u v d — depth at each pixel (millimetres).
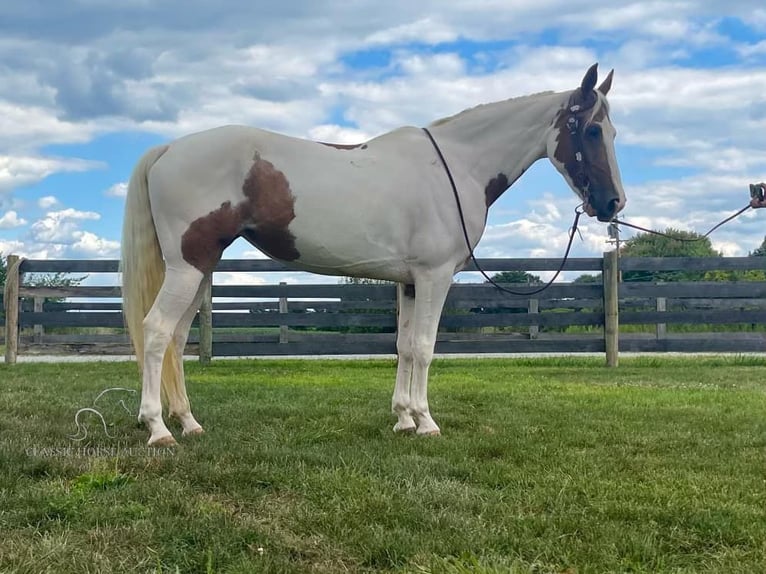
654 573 2672
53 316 11359
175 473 3855
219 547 2816
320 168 4711
